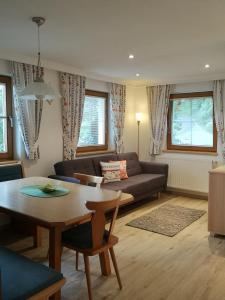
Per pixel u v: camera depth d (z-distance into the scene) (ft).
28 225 11.44
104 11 7.73
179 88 18.24
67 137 14.90
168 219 13.57
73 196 8.36
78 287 7.96
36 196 8.29
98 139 18.11
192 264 9.36
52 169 14.49
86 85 16.53
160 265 9.27
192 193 18.01
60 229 7.04
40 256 9.79
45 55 12.48
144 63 13.80
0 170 11.62
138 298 7.47
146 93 19.72
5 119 12.91
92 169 15.25
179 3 7.18
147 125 19.85
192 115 18.21
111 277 8.49
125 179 16.06
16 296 4.97
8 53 11.98
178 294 7.66
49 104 14.14
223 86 16.42
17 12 7.81
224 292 7.78
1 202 7.63
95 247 7.18
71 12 7.79
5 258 6.25
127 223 13.00
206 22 8.45
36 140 13.29
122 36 9.82
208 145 17.71
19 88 12.55
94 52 11.89
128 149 20.03
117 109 18.47
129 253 10.10
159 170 17.71
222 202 11.32
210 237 11.59
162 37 9.85
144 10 7.62
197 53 11.91
